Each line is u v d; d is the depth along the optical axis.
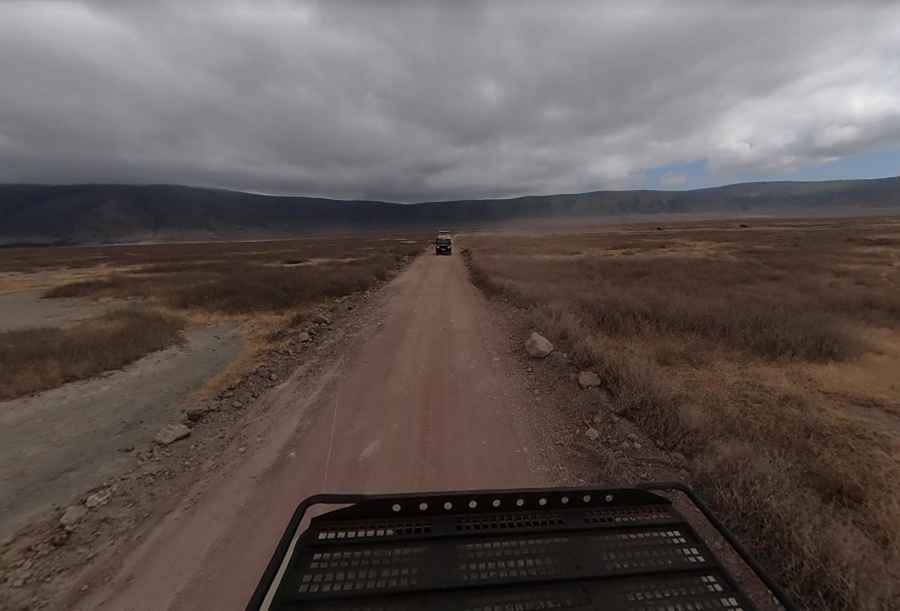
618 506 1.90
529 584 1.49
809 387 6.02
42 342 9.12
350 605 1.38
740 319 8.77
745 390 5.88
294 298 15.05
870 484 3.59
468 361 7.30
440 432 4.68
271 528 3.15
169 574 2.72
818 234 48.31
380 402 5.61
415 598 1.42
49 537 3.21
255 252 53.53
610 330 8.83
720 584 1.53
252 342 9.91
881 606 2.29
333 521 1.75
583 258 27.30
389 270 25.06
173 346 9.67
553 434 4.56
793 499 2.99
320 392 6.08
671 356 7.12
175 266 32.31
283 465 4.07
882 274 16.33
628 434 4.41
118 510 3.50
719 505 3.18
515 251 36.34
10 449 4.82
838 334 7.77
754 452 3.69
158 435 4.81
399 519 1.78
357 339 9.09
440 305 12.98
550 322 8.79
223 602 2.48
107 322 11.76
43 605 2.52
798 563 2.54
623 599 1.45
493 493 1.82
